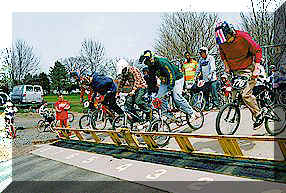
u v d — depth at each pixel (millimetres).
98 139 6648
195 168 4270
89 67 31094
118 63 7125
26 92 22672
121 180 4305
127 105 6672
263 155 4285
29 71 35594
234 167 4020
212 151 4914
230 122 4930
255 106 4820
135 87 6535
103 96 8117
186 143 4711
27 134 10703
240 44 4727
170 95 7098
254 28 19000
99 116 8602
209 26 21219
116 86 7934
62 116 9172
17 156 6930
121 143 6078
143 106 6641
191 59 9469
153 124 5922
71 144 7449
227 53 5012
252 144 4914
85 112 9078
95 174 4762
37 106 21859
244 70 4934
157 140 5848
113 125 7074
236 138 3928
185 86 9445
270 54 10445
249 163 3951
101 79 7840
